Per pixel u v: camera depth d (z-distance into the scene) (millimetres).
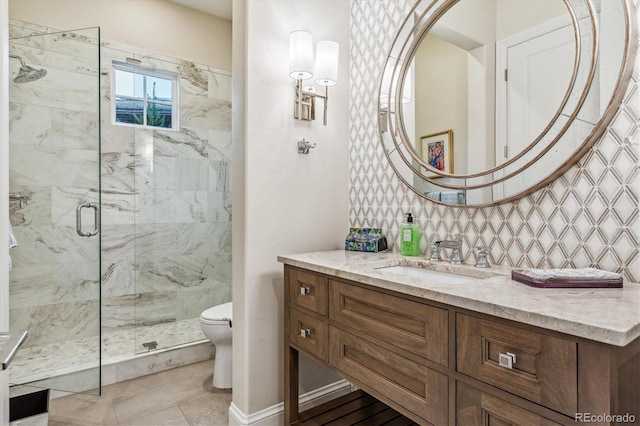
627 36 1038
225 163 3281
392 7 1820
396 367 1104
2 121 1181
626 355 709
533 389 767
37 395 1912
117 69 2842
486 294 903
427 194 1622
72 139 2150
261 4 1750
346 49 2086
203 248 3160
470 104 1455
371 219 1952
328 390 1961
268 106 1773
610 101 1066
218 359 2211
